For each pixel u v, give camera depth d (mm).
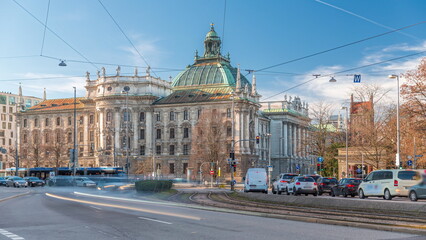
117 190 65125
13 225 21156
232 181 64062
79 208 30938
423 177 33594
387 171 36875
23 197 49906
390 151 71062
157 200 41000
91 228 19625
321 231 18109
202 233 17734
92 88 145125
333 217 22500
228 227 19547
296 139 165750
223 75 146000
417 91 55656
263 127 155000
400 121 67688
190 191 59219
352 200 27938
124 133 136750
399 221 20625
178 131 136250
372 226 18891
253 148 136125
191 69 152125
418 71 56000
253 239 16094
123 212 27219
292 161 161875
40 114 154000
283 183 54188
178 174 134750
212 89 139000
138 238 16688
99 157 136000
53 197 47938
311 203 31391
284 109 161875
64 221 22609
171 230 18656
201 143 111000
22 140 156125
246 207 30562
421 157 64312
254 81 142875
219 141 111750
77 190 70938
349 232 17797
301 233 17531
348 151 82625
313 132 96688
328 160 94375
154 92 140125
